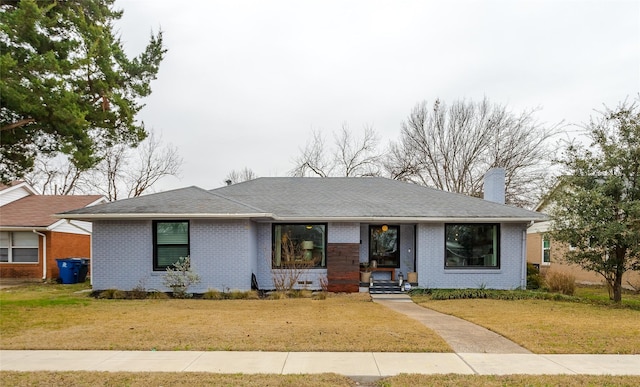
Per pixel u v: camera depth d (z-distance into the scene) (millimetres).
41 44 11047
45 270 19719
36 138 11688
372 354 6566
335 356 6441
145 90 13812
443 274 15570
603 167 13039
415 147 33625
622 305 12516
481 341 7473
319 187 18891
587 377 5473
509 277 15656
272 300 13000
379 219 14977
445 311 10969
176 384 5117
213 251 14211
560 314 10508
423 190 18672
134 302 12391
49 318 9352
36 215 20797
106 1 13688
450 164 32500
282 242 15633
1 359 6203
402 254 16344
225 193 17734
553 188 15172
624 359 6379
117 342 7129
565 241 13953
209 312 10344
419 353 6664
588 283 21094
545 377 5469
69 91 10516
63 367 5824
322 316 9820
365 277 15719
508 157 30188
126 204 14367
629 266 13742
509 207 16312
